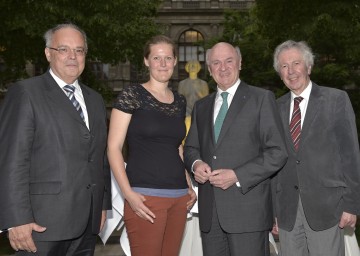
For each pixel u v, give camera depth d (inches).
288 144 142.5
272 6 444.5
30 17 373.7
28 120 113.7
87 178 121.0
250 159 132.6
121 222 179.0
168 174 130.3
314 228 135.4
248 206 130.9
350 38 429.7
